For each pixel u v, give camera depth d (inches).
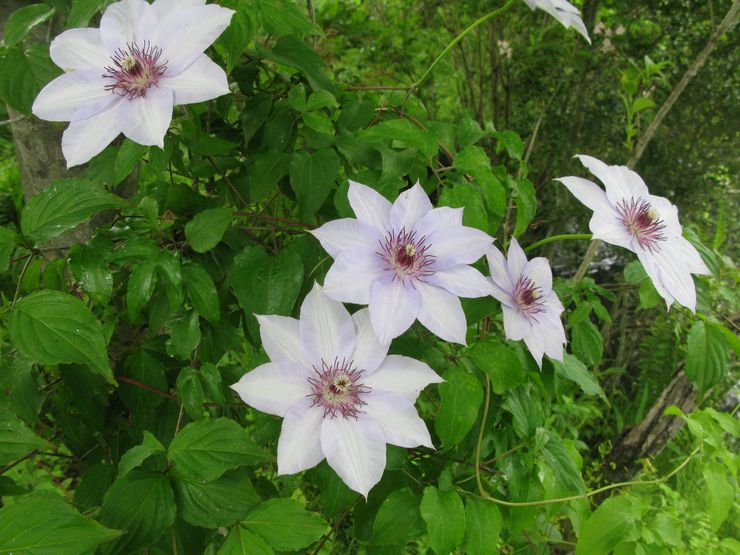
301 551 19.9
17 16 17.1
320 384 16.1
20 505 12.2
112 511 14.7
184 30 16.1
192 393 18.4
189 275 17.6
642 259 18.9
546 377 21.0
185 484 15.4
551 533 27.5
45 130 21.7
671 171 66.2
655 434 51.1
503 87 71.3
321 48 45.5
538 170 73.2
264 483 23.7
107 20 16.6
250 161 21.4
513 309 18.3
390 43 62.2
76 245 17.5
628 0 62.4
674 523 20.6
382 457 15.8
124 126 15.9
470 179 20.0
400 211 16.9
